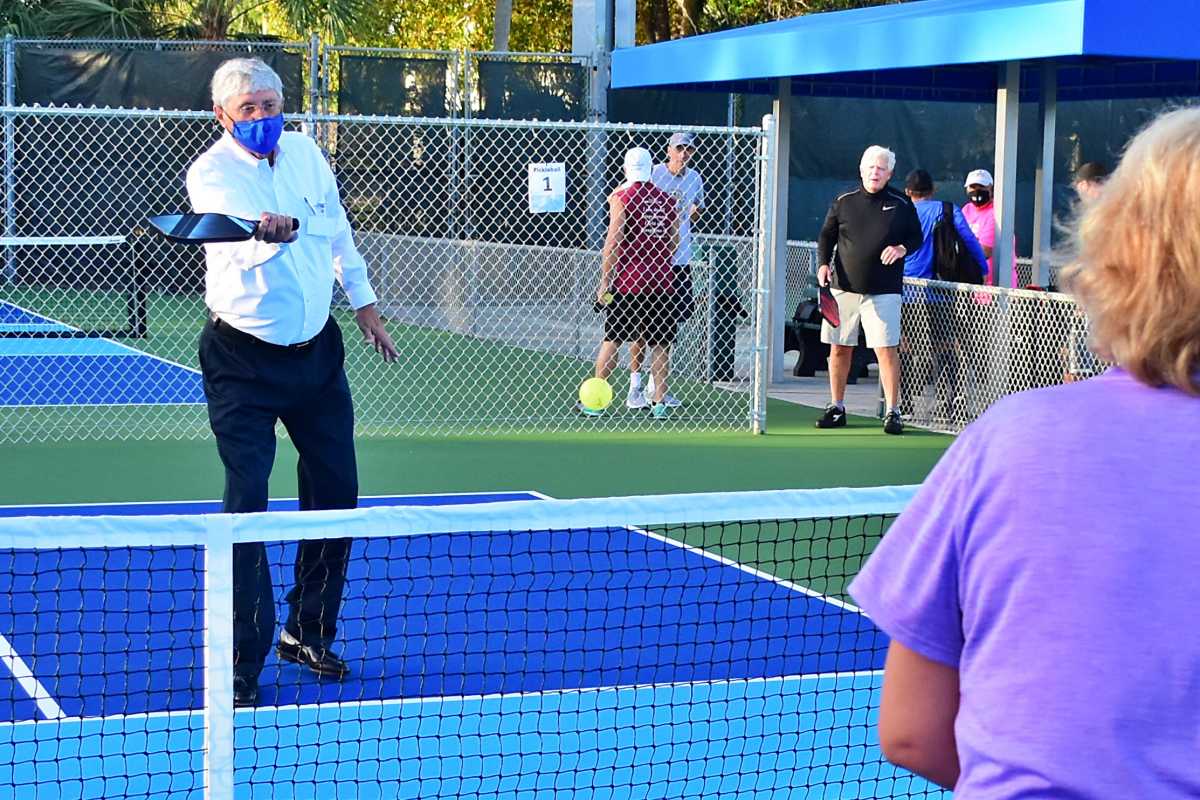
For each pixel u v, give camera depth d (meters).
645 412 13.03
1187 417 1.88
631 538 8.16
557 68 22.05
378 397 13.93
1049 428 1.92
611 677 5.89
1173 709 1.82
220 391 5.62
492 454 11.20
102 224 22.34
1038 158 13.29
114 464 10.64
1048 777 1.83
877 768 4.97
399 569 7.39
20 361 16.19
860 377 15.54
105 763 4.98
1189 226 1.85
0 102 22.14
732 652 6.22
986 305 11.66
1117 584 1.84
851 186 21.69
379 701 5.64
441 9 34.88
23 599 6.82
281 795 4.72
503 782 4.82
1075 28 10.12
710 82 14.70
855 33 11.98
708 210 22.25
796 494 4.26
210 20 28.19
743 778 4.88
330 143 21.66
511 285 17.77
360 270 5.94
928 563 1.99
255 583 5.57
